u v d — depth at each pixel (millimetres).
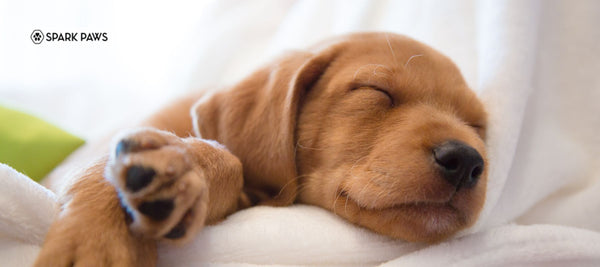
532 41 426
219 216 333
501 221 393
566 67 456
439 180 328
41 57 642
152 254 297
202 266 316
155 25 673
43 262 279
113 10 661
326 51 384
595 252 350
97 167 307
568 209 428
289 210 353
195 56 613
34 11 636
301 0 645
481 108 393
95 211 290
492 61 420
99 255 281
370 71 366
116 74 667
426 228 335
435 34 486
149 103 633
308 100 381
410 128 349
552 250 344
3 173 304
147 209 278
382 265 328
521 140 419
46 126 429
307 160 374
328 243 331
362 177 347
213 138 384
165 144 292
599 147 447
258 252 321
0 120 413
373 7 550
